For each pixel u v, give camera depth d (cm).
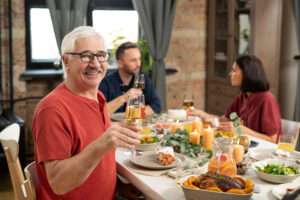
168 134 207
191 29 478
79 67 153
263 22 398
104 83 311
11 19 382
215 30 465
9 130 189
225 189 127
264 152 195
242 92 277
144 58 454
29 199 154
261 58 405
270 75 405
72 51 153
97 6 442
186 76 486
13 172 169
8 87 395
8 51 389
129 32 459
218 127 236
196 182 133
